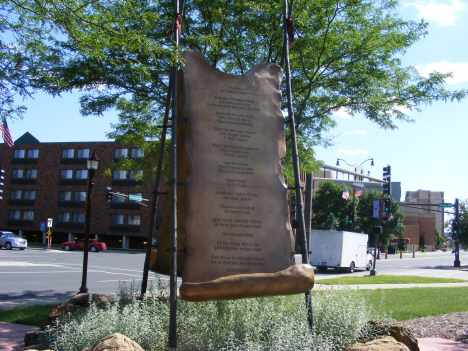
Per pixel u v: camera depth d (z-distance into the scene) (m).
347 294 7.36
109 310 6.22
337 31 12.50
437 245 140.88
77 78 11.56
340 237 29.36
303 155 13.64
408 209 123.69
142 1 11.38
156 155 14.36
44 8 6.67
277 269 5.84
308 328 5.82
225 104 6.28
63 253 40.94
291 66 12.98
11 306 11.34
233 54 12.78
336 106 13.18
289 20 7.78
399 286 17.20
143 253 46.94
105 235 57.44
